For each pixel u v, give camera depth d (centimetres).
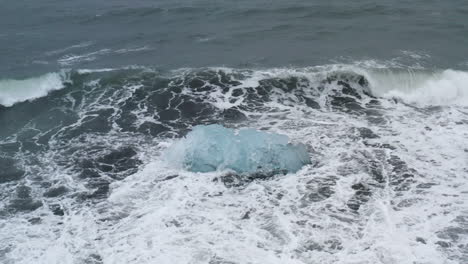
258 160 1588
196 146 1636
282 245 1288
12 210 1465
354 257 1244
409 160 1653
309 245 1288
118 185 1561
